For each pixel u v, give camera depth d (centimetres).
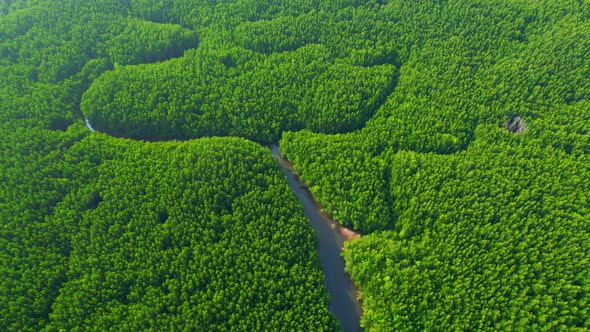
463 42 10456
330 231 8481
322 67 10319
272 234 7738
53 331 6756
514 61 9788
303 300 6981
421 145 8950
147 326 6756
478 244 7469
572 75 9206
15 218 7806
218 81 10225
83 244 7644
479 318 6719
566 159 8188
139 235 7738
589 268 6969
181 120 9794
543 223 7531
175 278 7231
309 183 8831
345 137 9194
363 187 8350
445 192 8069
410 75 10094
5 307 6881
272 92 9938
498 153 8538
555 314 6631
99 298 7094
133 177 8531
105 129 10212
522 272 7025
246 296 6950
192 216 7919
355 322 7369
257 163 8750
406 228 7794
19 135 9175
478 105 9238
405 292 6988
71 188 8488
